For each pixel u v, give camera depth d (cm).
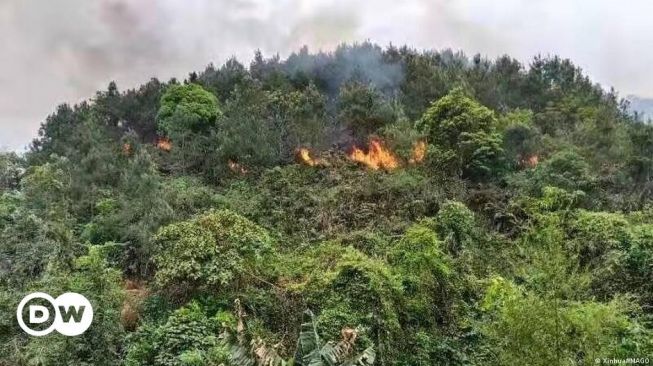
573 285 908
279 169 2078
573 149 2252
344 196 1864
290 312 1220
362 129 2431
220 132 2295
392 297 1220
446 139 2119
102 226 1666
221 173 2169
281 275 1347
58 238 1466
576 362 845
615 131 2550
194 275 1231
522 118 2556
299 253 1542
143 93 3319
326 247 1475
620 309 978
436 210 1795
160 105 2816
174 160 2350
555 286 875
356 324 1141
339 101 2712
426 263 1319
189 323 1150
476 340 1220
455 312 1289
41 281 1184
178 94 2645
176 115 2461
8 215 1717
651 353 1015
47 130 3177
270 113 2542
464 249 1507
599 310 870
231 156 2202
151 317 1255
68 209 1844
